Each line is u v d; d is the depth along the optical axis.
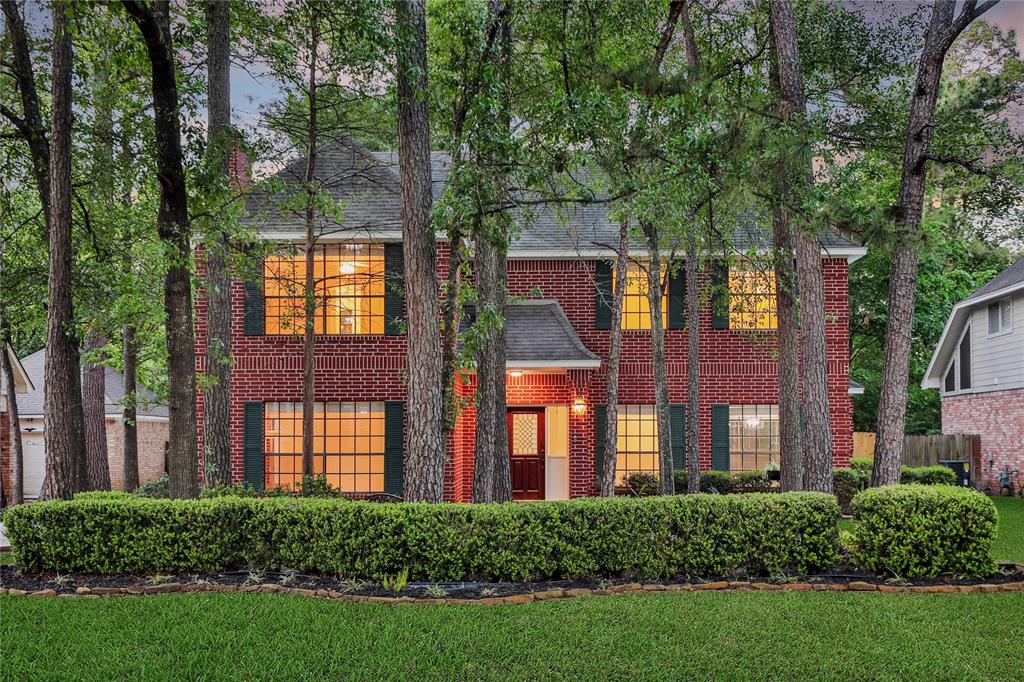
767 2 11.74
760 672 4.92
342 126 11.71
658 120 9.05
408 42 8.11
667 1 11.23
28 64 10.65
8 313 13.03
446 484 13.55
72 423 9.54
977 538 7.28
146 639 5.43
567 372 14.65
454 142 9.03
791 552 7.40
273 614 5.99
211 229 8.98
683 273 15.23
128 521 7.26
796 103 9.98
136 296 9.47
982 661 5.15
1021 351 19.12
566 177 10.43
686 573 7.36
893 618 6.05
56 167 9.52
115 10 7.89
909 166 10.44
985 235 27.98
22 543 7.30
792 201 9.23
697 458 11.87
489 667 4.98
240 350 13.91
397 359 13.88
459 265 10.86
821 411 9.96
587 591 6.84
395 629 5.64
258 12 10.53
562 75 10.73
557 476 15.36
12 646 5.29
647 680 4.80
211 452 10.77
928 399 28.52
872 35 12.16
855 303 25.00
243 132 10.14
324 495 11.18
